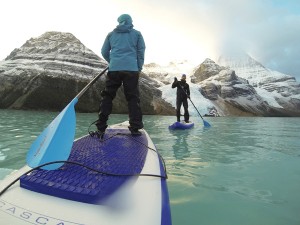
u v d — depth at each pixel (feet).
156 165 6.08
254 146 15.39
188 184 8.07
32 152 6.05
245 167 10.21
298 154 12.91
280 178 8.83
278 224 5.68
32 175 4.82
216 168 10.00
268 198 7.07
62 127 5.93
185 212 6.16
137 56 9.92
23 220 3.64
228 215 6.04
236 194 7.31
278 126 36.52
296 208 6.45
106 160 6.09
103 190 4.26
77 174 5.01
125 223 3.64
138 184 4.84
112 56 9.66
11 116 37.99
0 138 16.07
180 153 12.77
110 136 9.39
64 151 5.69
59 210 3.87
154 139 17.52
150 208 4.07
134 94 9.81
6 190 4.47
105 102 9.59
